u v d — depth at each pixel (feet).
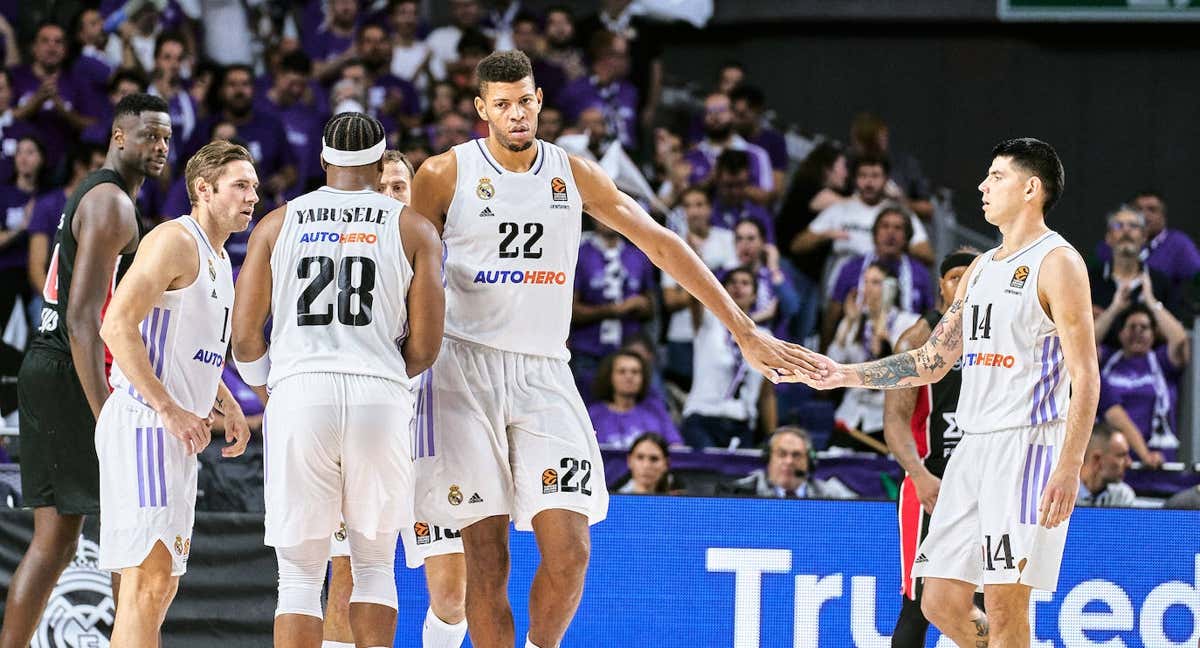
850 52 62.75
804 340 51.01
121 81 53.47
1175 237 52.19
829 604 29.86
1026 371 24.61
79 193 27.32
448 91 55.67
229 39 58.80
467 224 23.88
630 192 52.34
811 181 53.06
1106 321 47.26
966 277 26.40
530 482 23.89
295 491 22.66
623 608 29.99
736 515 30.07
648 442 37.78
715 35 63.05
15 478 33.58
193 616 30.55
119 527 24.26
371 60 56.54
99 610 30.45
